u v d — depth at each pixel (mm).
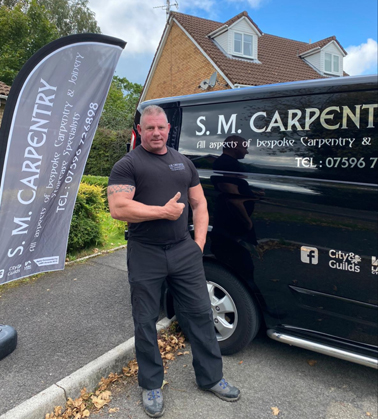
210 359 2377
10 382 2396
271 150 2607
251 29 17328
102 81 3014
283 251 2504
